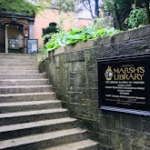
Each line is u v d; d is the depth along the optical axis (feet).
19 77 18.78
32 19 44.57
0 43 42.96
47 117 13.21
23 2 34.58
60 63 15.66
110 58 10.19
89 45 12.07
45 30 34.68
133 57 8.93
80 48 12.92
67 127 12.69
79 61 13.03
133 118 9.12
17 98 14.80
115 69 9.94
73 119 13.28
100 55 11.17
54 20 47.37
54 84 17.06
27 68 22.53
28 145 9.76
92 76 11.83
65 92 14.76
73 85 13.73
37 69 23.03
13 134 10.54
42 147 10.24
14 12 41.81
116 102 9.89
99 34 12.37
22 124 11.79
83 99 12.67
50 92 16.97
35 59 25.49
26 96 15.12
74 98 13.61
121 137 9.75
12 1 35.42
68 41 14.67
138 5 19.92
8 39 52.95
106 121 10.73
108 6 23.38
